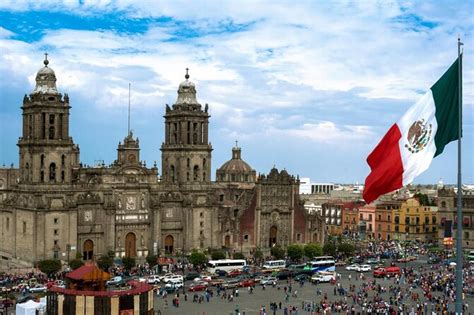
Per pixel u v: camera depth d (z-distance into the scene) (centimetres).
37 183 18025
